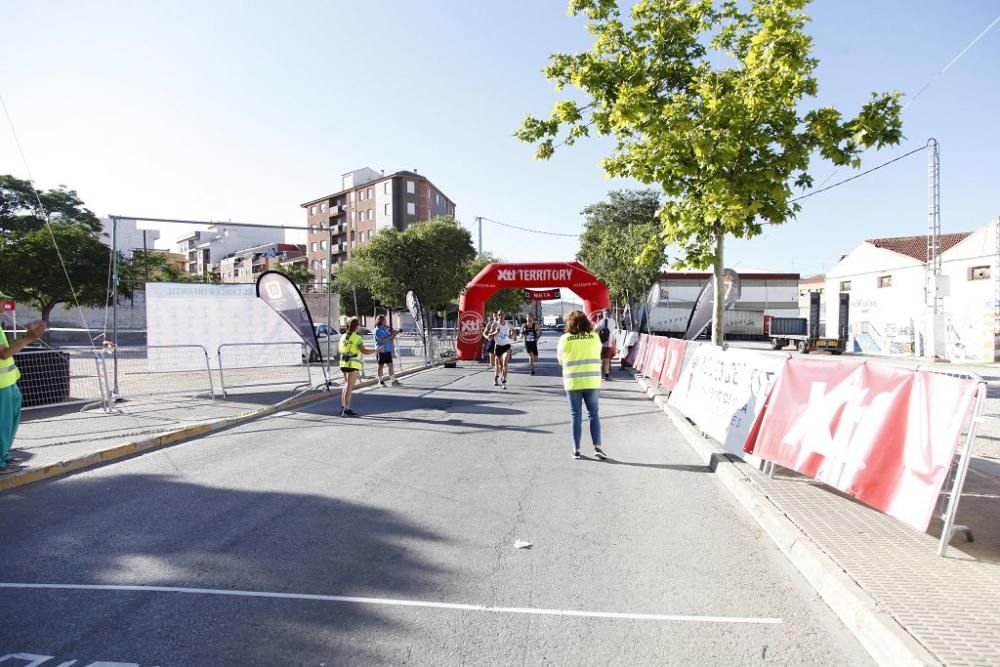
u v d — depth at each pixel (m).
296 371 18.45
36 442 7.85
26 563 4.11
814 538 4.27
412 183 72.44
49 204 43.62
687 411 9.43
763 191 9.02
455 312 52.38
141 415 10.35
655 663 2.92
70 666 2.86
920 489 4.21
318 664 2.89
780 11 8.56
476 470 6.77
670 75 9.74
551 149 10.65
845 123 8.83
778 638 3.18
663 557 4.27
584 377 7.39
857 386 5.16
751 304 58.19
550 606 3.51
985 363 27.05
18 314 46.69
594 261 42.16
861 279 37.34
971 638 2.89
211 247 99.44
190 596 3.61
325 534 4.69
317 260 84.81
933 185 28.47
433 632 3.20
